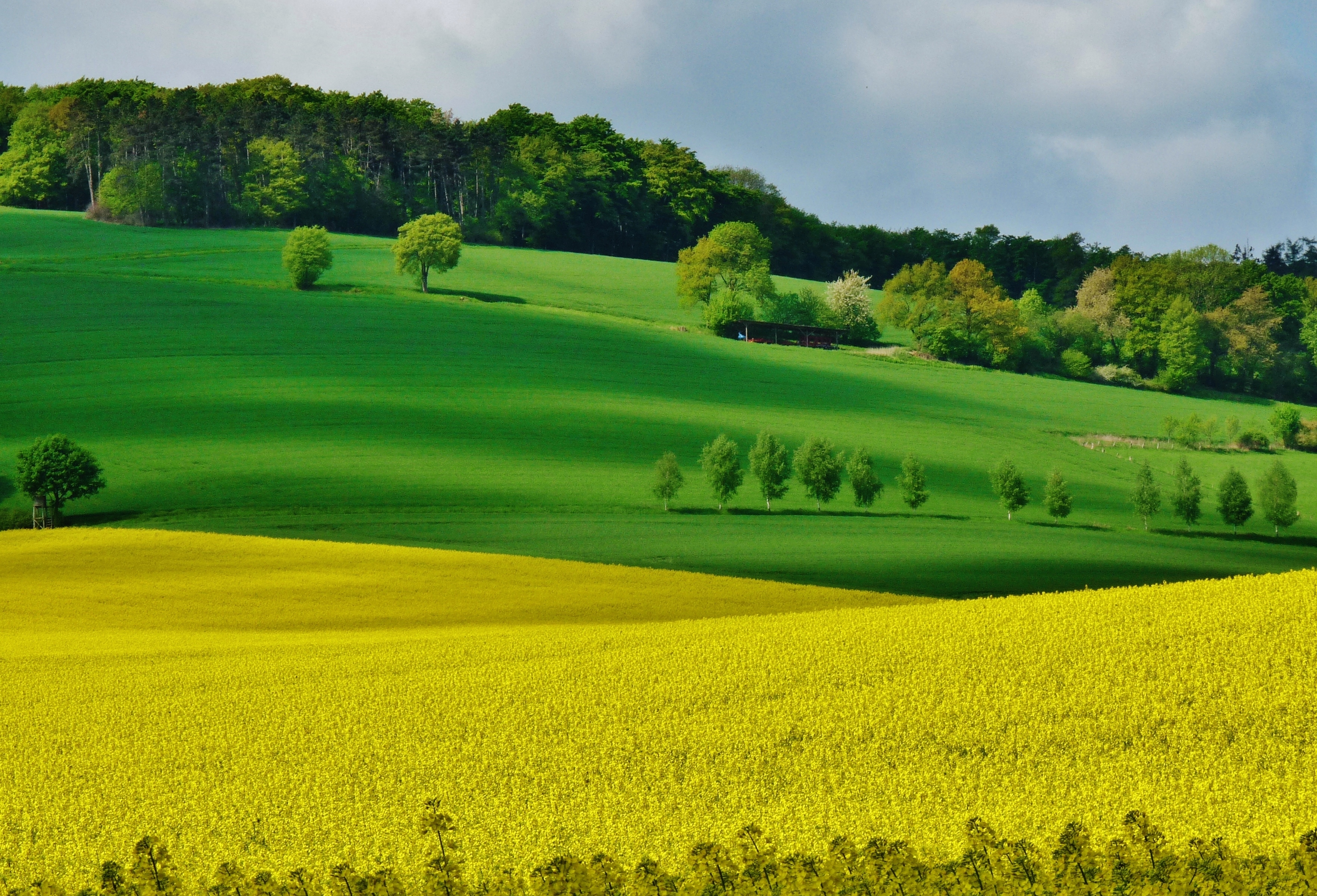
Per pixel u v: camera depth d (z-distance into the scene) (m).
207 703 27.33
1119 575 52.03
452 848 18.28
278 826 19.88
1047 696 24.17
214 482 72.75
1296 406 122.12
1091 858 15.03
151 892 15.57
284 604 41.69
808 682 26.23
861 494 76.56
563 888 14.69
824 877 14.85
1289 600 29.44
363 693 27.53
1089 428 107.06
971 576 50.88
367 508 68.25
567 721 24.59
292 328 115.19
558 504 71.19
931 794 20.02
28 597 42.50
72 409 87.19
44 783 22.23
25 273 131.12
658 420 93.81
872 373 121.31
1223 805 18.75
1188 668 25.19
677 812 19.81
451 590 43.91
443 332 118.62
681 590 44.44
